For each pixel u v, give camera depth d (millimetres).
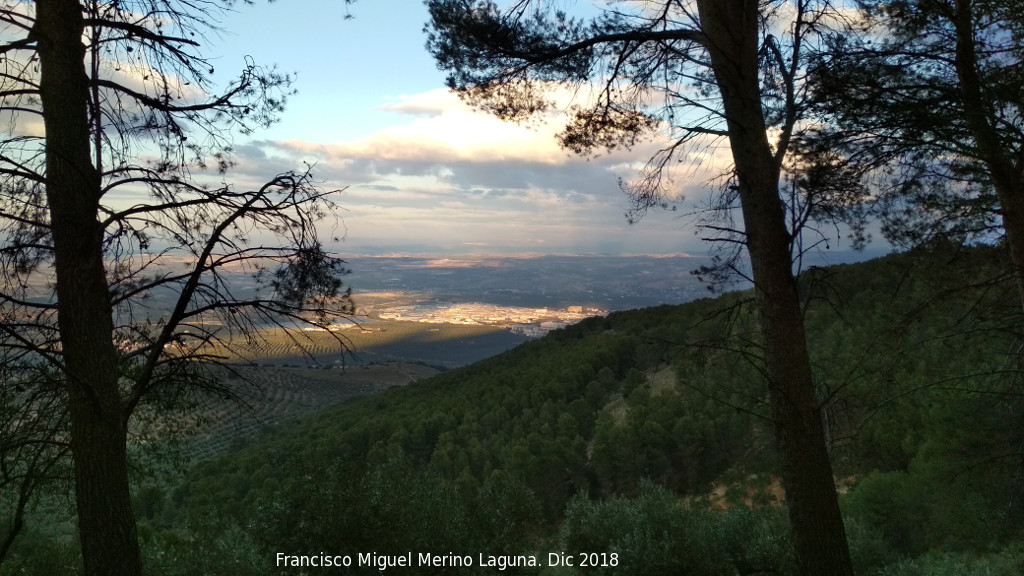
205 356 4238
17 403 4246
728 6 4512
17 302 3697
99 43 4270
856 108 5098
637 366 51438
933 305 6824
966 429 9867
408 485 9969
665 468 32844
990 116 4961
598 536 12719
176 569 8664
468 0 5387
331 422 56406
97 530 3766
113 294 4129
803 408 4156
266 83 4793
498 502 12039
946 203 6457
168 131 4902
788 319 4242
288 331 4371
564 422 39375
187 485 34594
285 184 4234
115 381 3988
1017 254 5828
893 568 11633
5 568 9125
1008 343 7340
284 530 8477
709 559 11062
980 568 10469
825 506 4070
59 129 3883
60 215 3834
